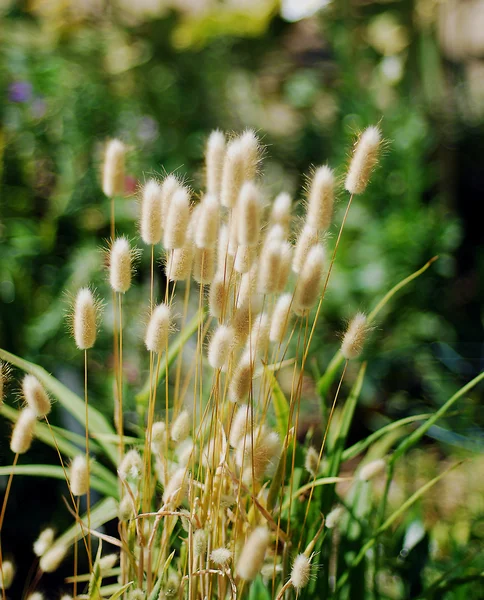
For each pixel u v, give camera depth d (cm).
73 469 52
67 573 88
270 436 53
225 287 52
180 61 191
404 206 157
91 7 190
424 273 151
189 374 60
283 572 55
